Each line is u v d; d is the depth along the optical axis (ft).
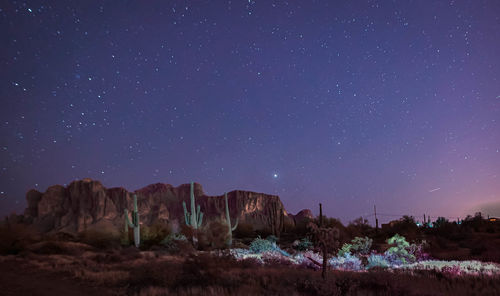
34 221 331.16
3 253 98.53
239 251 98.48
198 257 48.01
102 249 120.06
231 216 412.77
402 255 70.54
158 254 91.81
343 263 64.18
